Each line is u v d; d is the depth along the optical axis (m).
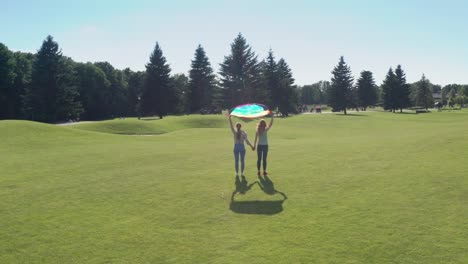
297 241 6.80
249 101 89.75
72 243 7.02
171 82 87.44
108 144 24.19
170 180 11.81
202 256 6.36
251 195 9.86
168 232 7.47
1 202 9.65
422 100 128.25
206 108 94.69
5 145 22.48
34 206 9.29
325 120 58.34
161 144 23.81
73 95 80.56
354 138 25.16
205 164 14.62
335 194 9.54
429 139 18.39
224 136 31.59
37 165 15.05
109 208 9.06
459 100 143.62
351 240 6.71
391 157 14.06
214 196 9.90
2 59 73.50
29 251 6.72
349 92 93.31
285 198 9.45
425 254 6.07
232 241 6.94
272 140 26.27
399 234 6.85
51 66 74.88
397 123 54.75
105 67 111.12
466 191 9.12
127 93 110.00
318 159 14.56
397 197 8.99
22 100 75.88
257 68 92.38
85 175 12.87
